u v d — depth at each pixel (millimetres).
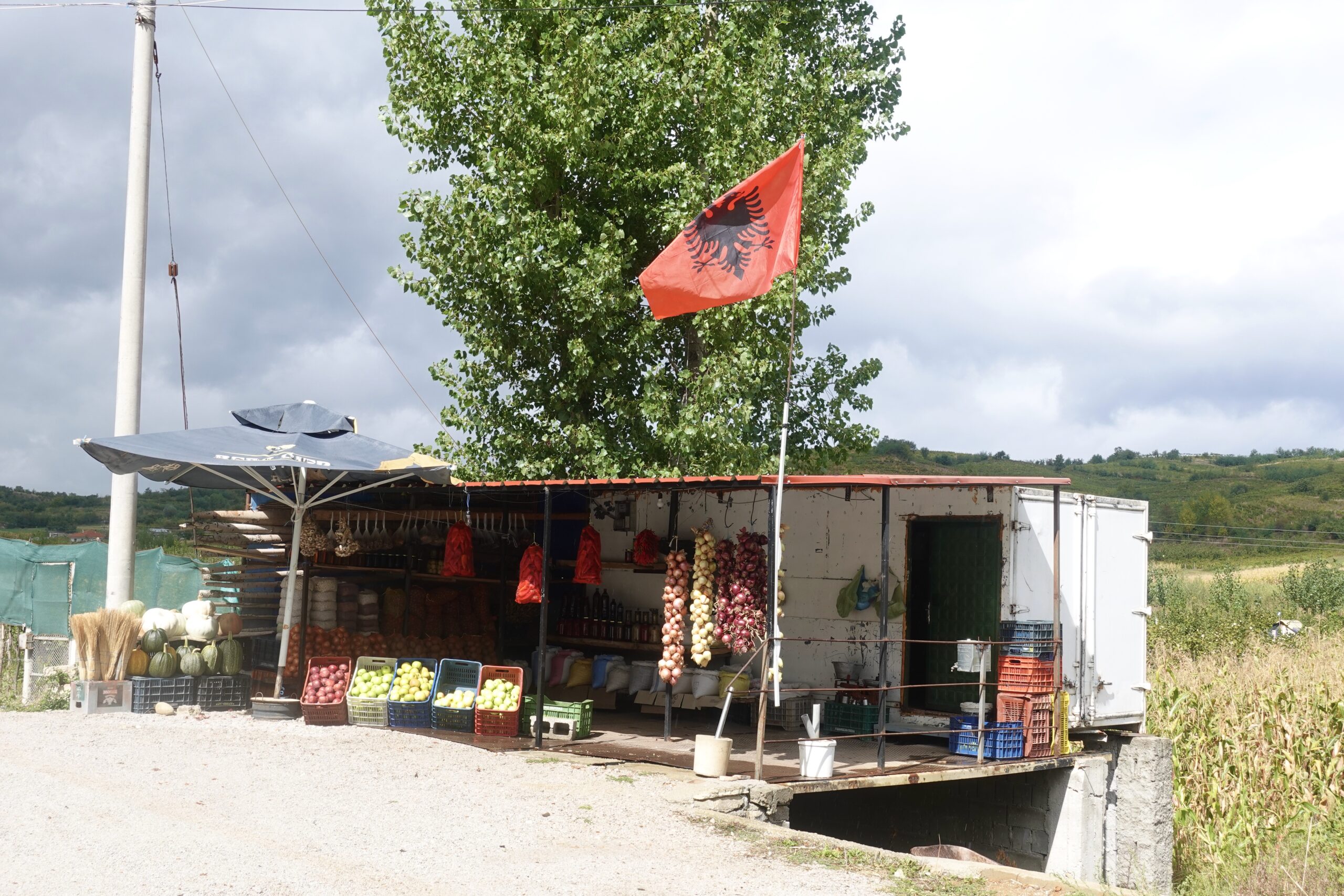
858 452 19125
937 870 7242
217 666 12711
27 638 13516
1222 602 35375
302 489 12227
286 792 8352
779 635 9734
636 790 8875
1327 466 114625
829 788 9422
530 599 11391
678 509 14430
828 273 17734
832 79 18469
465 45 17031
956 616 12938
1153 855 13062
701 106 16906
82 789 8133
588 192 17484
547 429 17766
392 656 13664
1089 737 13602
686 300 10797
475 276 17109
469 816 7836
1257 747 16422
